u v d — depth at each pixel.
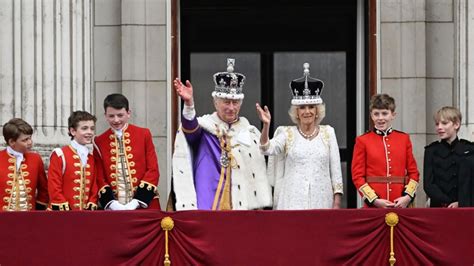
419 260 53.81
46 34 62.75
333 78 72.25
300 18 72.56
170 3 67.50
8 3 62.59
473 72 64.88
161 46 67.38
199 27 72.62
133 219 54.03
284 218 54.03
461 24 65.62
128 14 67.25
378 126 57.88
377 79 67.19
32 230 54.06
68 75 63.03
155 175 57.47
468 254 53.75
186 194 56.31
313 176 57.03
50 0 62.91
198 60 72.62
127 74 67.19
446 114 57.22
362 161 57.66
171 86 67.38
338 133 72.00
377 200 56.59
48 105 62.50
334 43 72.38
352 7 72.06
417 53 67.00
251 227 54.00
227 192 56.78
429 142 67.12
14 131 57.12
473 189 56.62
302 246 53.97
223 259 53.97
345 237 53.94
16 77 62.41
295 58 72.62
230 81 57.25
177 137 56.84
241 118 58.12
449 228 53.84
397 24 67.12
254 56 72.81
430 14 67.31
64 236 54.03
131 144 57.53
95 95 67.56
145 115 67.19
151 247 54.00
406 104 67.00
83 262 53.97
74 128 56.75
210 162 57.09
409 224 53.88
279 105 72.75
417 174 57.62
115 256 54.00
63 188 56.50
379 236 53.94
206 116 57.75
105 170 57.47
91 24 65.25
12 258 54.00
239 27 72.69
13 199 57.12
